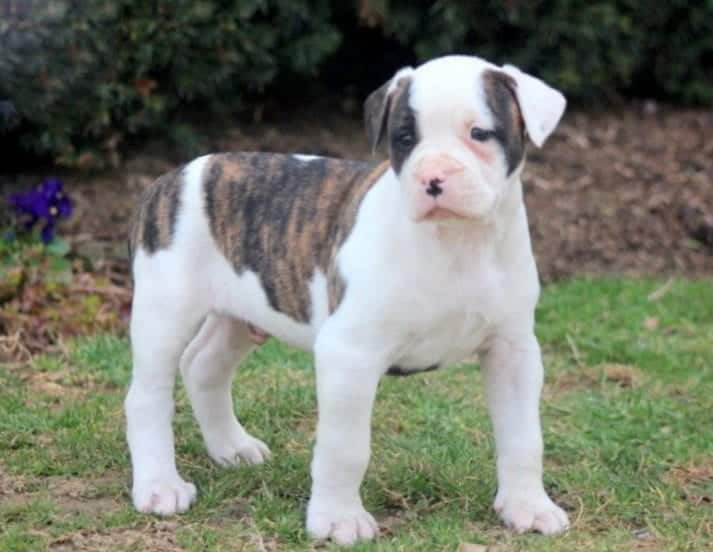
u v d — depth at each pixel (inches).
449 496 234.7
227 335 244.2
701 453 261.6
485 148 195.0
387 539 214.4
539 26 459.2
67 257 365.4
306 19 436.8
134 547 214.5
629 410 284.4
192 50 414.3
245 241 223.8
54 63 386.9
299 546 212.5
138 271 231.3
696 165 449.7
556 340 334.6
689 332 343.9
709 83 503.5
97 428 267.4
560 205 421.1
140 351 229.1
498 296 206.5
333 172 220.8
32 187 414.9
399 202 201.6
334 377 204.8
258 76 434.6
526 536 216.7
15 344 319.6
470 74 197.0
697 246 407.8
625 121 483.5
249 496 234.7
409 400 288.4
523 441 218.1
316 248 215.8
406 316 203.2
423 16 455.8
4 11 375.2
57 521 224.8
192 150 433.7
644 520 228.4
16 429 267.0
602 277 383.9
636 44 480.7
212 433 251.6
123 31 400.8
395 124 197.9
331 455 209.8
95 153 415.5
